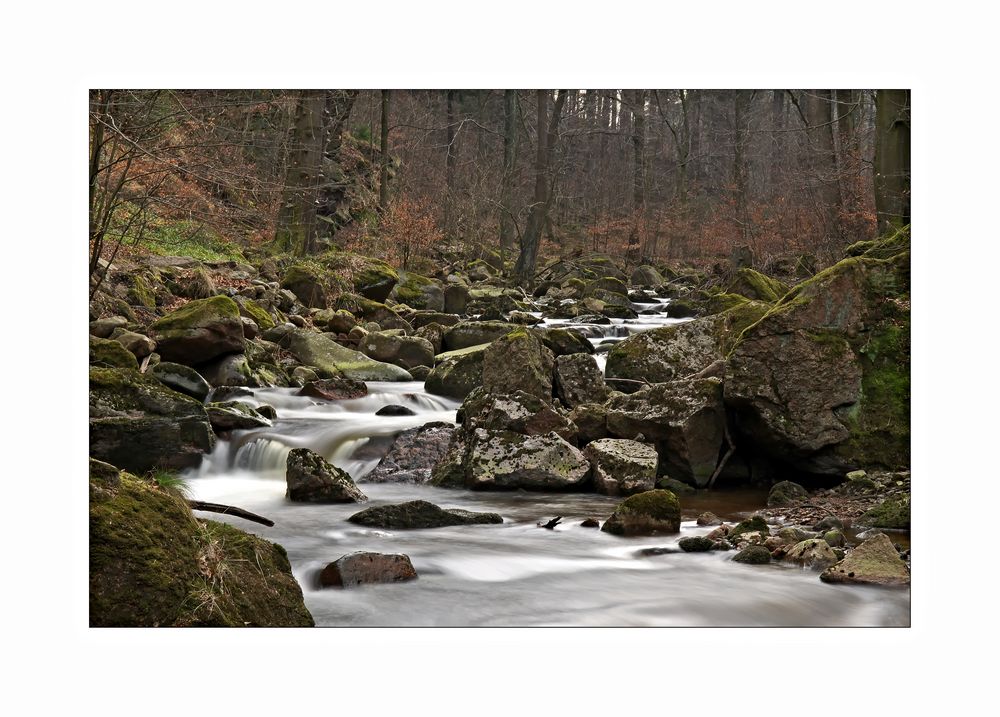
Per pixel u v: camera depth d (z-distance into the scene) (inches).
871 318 350.3
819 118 876.0
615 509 307.1
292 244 791.7
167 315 483.5
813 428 342.6
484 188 1306.6
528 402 369.1
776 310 349.1
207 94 425.1
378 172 1214.9
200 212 499.2
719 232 1266.0
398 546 255.1
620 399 379.2
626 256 1314.0
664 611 202.8
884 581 218.1
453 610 201.9
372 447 383.6
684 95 1454.2
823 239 799.7
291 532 271.6
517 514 303.4
